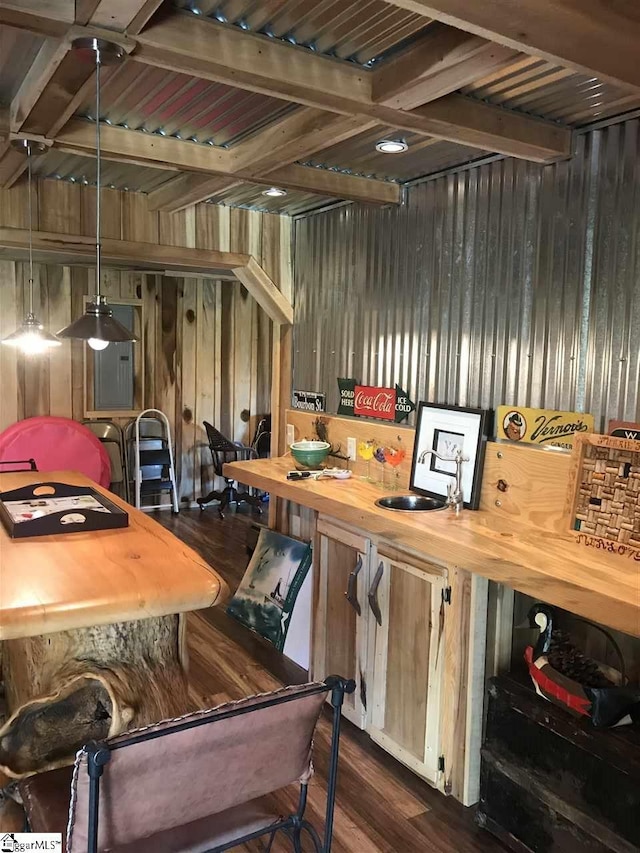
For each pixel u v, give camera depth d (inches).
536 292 104.2
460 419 114.5
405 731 106.3
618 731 80.5
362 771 106.8
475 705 97.3
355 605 115.3
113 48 69.5
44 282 230.1
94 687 79.8
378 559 111.0
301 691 56.2
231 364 270.8
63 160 125.7
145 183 142.2
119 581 82.0
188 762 51.9
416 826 94.7
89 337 103.7
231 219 156.3
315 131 96.5
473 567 88.7
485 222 112.6
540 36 61.8
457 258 118.1
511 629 100.0
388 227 133.9
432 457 119.3
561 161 100.0
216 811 56.5
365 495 119.4
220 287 265.0
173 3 68.5
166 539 101.6
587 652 98.8
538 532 96.8
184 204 142.8
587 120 95.1
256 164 110.8
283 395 168.7
